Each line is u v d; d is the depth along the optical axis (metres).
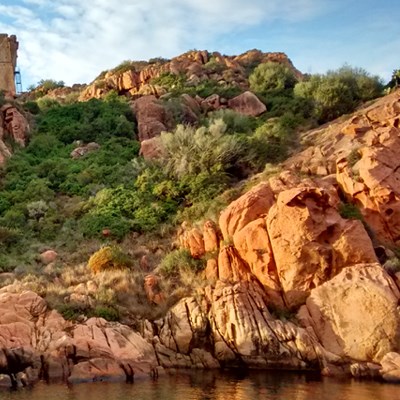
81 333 20.92
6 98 47.62
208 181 33.41
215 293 23.17
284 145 36.34
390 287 22.16
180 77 56.62
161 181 34.84
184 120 45.69
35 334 21.00
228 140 34.84
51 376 19.42
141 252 28.86
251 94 47.75
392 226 26.58
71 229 32.06
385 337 21.23
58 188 37.19
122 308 23.58
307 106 43.75
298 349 21.33
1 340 20.08
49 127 46.53
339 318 22.11
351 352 21.39
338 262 23.89
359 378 19.81
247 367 21.70
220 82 54.78
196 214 30.91
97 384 18.56
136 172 36.84
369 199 27.03
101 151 41.34
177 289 24.83
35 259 28.59
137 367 20.12
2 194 35.69
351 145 31.53
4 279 26.00
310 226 24.12
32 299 22.16
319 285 23.48
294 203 24.55
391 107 33.34
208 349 22.34
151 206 32.84
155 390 17.39
